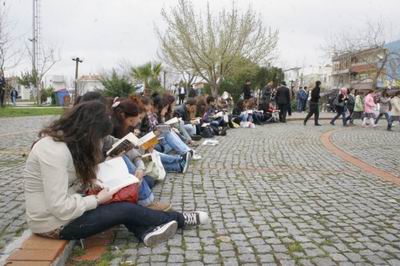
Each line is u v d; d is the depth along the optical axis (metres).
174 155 7.43
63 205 3.28
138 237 3.87
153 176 5.67
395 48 36.53
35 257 3.23
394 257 3.81
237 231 4.34
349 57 37.19
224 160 8.49
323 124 19.31
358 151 10.52
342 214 5.06
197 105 12.67
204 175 6.98
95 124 3.35
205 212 4.79
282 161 8.62
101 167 3.76
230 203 5.38
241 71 28.56
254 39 28.16
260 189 6.16
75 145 3.35
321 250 3.91
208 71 28.44
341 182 6.82
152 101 7.61
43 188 3.38
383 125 20.00
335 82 52.06
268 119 18.59
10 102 34.31
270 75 33.16
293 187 6.37
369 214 5.09
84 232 3.51
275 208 5.22
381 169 8.12
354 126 18.81
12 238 3.86
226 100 18.81
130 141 4.25
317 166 8.19
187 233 4.21
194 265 3.53
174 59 27.89
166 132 7.76
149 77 30.08
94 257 3.63
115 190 3.65
